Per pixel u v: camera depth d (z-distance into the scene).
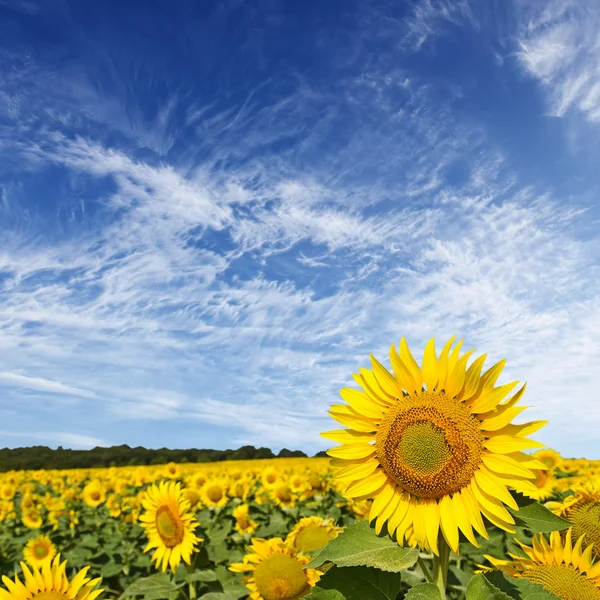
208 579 1.70
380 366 0.79
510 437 0.71
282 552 1.54
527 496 0.72
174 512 1.84
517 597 0.74
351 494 0.77
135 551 2.90
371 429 0.79
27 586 1.08
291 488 3.48
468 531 0.70
